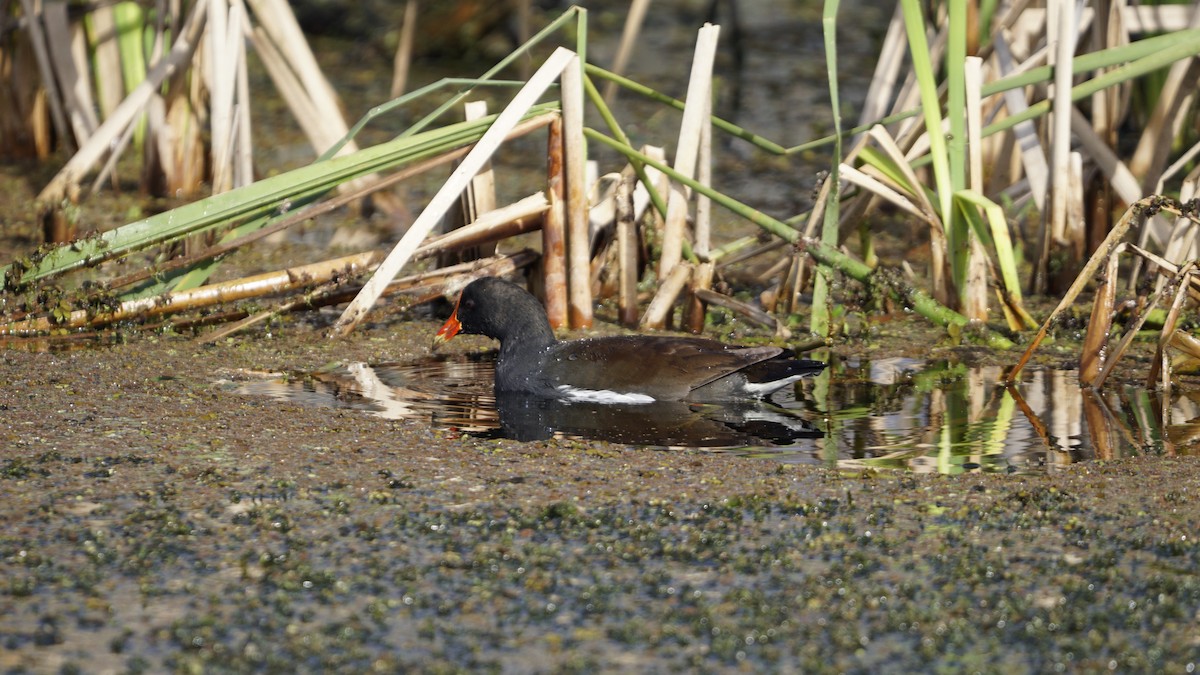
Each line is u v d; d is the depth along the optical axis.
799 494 8.72
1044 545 7.88
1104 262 12.03
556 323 13.59
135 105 15.76
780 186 19.91
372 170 12.50
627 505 8.52
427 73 25.62
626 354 11.45
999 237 12.95
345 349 12.78
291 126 22.94
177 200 18.59
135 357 12.21
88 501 8.52
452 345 13.12
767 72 26.12
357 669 6.42
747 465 9.35
